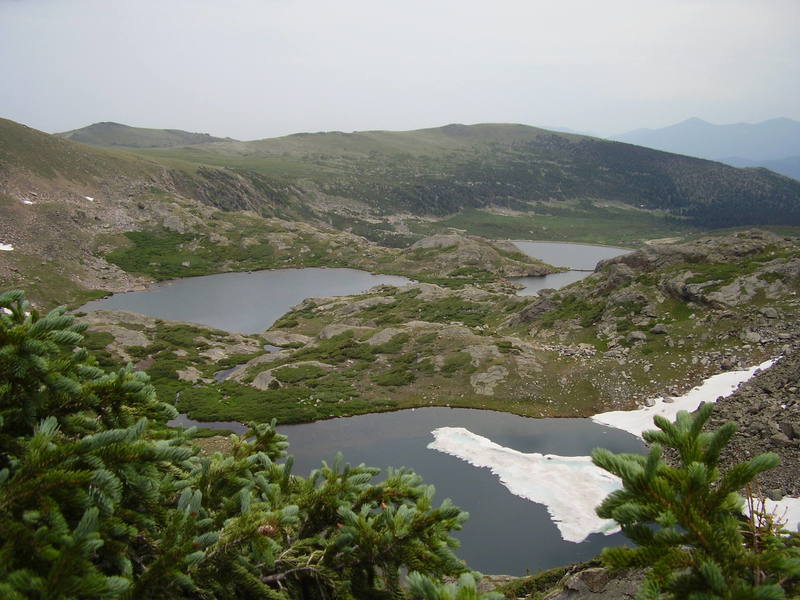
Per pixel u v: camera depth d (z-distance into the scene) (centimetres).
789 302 6562
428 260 18638
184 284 16475
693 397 5475
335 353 8100
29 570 420
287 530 746
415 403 6303
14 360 574
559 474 4497
